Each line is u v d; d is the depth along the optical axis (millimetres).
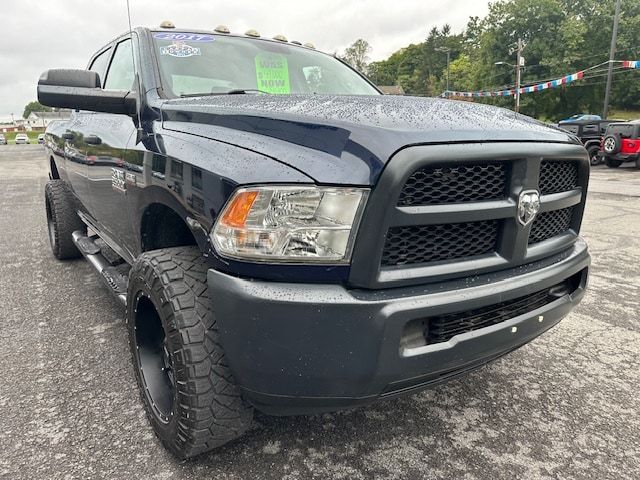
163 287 1772
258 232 1485
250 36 3162
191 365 1697
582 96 54438
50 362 2691
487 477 1876
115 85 3176
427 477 1871
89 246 3689
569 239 2150
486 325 1774
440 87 79312
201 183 1674
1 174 13859
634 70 51625
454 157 1519
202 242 1664
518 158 1672
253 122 1774
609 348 2961
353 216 1462
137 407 2277
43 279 4121
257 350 1507
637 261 4801
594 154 15820
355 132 1524
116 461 1915
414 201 1527
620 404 2375
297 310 1449
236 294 1504
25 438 2047
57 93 2230
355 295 1482
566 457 1994
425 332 1646
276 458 1955
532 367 2738
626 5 52625
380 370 1508
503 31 56312
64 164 4020
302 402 1570
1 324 3193
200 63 2689
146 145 2156
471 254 1717
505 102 56812
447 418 2258
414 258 1595
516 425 2207
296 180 1476
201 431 1750
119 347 2867
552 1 53406
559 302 2062
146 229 2303
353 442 2068
